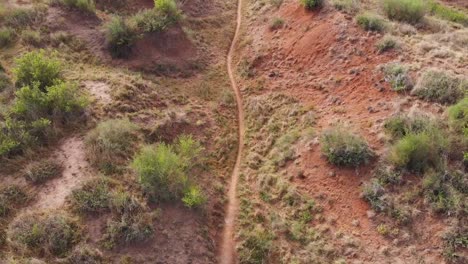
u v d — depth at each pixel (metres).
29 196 10.69
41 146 11.88
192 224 10.91
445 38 15.59
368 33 15.67
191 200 11.05
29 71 13.68
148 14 18.12
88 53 16.66
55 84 13.16
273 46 17.86
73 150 11.89
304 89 15.42
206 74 17.45
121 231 9.90
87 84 14.54
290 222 11.41
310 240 10.93
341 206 11.30
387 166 11.28
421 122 11.68
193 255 10.33
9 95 13.59
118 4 19.75
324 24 16.94
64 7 17.89
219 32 20.00
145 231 10.03
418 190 10.66
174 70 17.16
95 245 9.66
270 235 11.23
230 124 15.10
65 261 9.25
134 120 13.48
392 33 15.73
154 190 10.85
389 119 12.26
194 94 16.17
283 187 12.22
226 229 11.54
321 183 11.92
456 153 10.91
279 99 15.50
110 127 12.32
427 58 14.05
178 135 13.84
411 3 17.19
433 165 10.92
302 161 12.68
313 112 14.23
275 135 14.22
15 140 11.70
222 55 18.77
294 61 16.75
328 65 15.64
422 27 16.94
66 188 10.84
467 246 9.57
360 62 14.93
